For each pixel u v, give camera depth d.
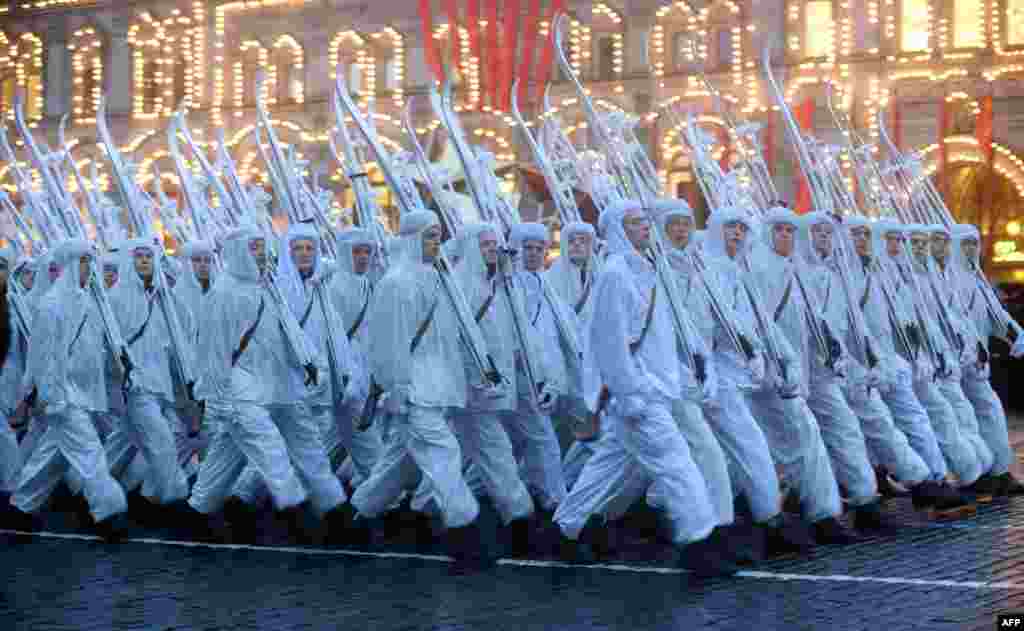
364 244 19.42
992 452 20.75
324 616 13.04
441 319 15.98
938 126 53.72
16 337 19.69
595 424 15.00
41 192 26.91
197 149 22.94
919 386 20.02
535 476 17.53
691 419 14.88
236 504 17.45
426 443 15.79
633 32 56.72
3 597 14.09
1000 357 36.41
